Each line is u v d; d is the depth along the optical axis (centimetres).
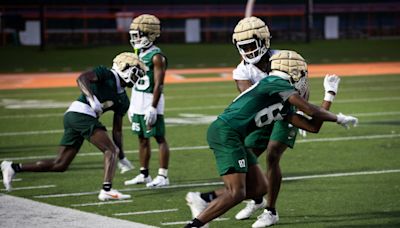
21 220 2425
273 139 2370
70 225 2356
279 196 2762
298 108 2091
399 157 3484
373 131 4228
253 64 2408
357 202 2650
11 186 2869
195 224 2112
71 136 2672
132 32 2964
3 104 5619
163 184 2967
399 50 10162
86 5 11475
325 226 2353
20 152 3731
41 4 9800
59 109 5294
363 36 11925
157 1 11806
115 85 2681
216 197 2155
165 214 2517
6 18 10312
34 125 4606
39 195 2819
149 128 2942
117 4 11631
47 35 10862
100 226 2347
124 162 2822
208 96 5972
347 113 4938
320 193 2800
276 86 2103
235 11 11769
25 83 7131
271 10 11819
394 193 2777
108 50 9881
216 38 11338
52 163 2677
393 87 6450
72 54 9519
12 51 9781
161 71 2938
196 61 9131
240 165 2120
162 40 11244
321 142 3903
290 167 3288
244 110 2123
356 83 6800
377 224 2361
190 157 3553
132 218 2464
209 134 2158
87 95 2605
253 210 2447
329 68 8312
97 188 2927
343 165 3309
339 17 12356
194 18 11375
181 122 4650
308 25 10725
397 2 12419
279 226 2362
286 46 10419
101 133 2664
